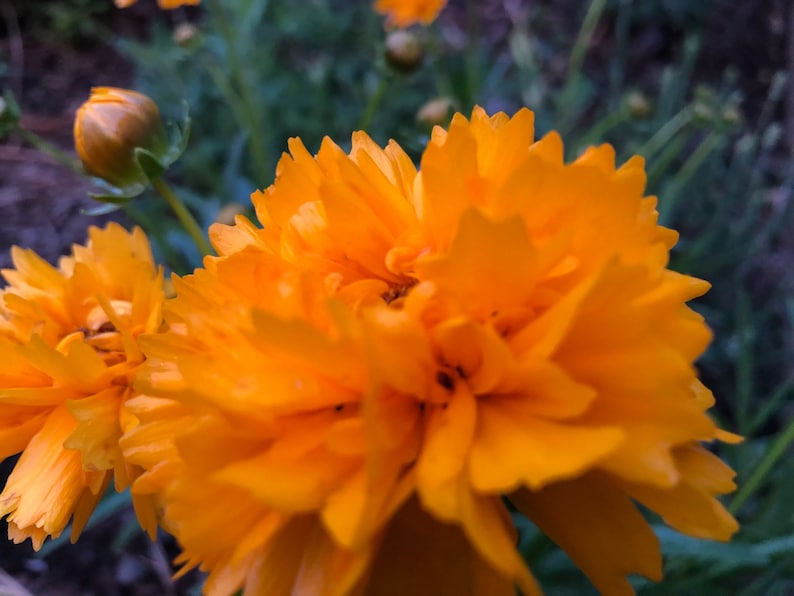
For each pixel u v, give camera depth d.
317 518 0.05
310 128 0.19
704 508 0.05
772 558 0.09
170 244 0.14
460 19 0.26
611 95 0.21
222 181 0.17
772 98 0.16
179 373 0.05
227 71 0.20
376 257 0.06
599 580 0.05
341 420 0.05
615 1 0.24
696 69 0.23
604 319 0.05
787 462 0.11
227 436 0.05
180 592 0.12
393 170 0.06
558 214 0.05
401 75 0.13
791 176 0.15
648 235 0.05
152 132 0.09
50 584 0.13
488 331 0.05
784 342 0.15
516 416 0.05
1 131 0.10
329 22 0.23
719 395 0.15
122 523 0.13
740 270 0.16
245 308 0.05
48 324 0.08
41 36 0.25
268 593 0.05
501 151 0.06
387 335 0.05
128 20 0.26
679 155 0.19
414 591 0.05
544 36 0.25
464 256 0.05
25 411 0.07
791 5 0.21
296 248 0.06
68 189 0.20
